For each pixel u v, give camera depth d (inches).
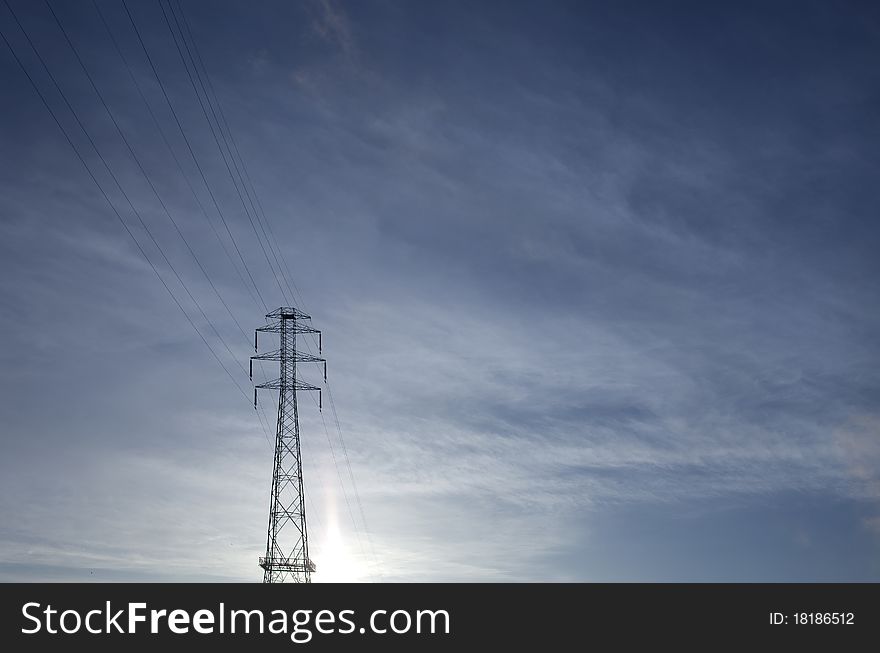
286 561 4874.5
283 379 5162.4
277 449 5044.3
